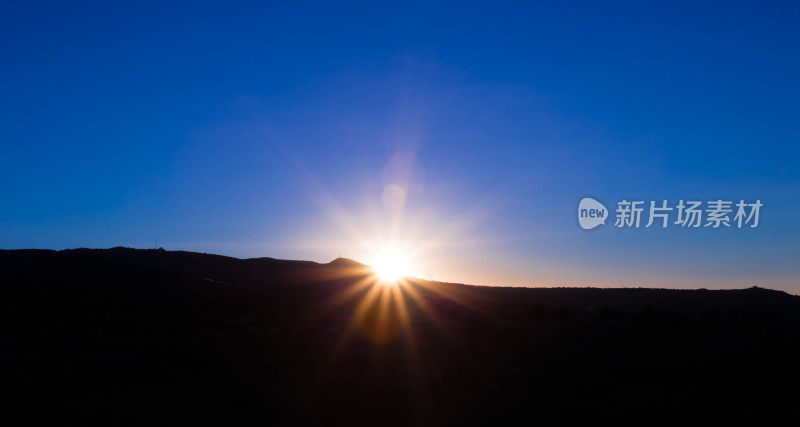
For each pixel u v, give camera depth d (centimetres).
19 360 2577
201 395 2231
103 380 2433
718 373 2748
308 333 3459
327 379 2605
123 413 1964
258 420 1956
